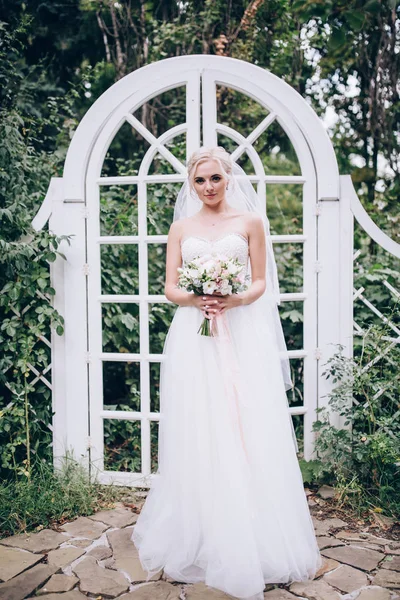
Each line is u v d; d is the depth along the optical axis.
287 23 5.56
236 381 2.58
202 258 2.53
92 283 3.58
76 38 5.97
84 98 6.14
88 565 2.63
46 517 3.13
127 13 5.78
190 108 3.44
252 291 2.68
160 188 4.68
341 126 5.95
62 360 3.61
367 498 3.24
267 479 2.55
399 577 2.50
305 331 3.58
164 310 4.52
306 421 3.61
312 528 2.67
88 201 3.55
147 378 3.57
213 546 2.50
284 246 5.18
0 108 4.34
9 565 2.63
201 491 2.58
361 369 3.46
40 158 4.62
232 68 3.44
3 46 4.66
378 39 5.35
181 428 2.67
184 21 5.69
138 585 2.48
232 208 2.80
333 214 3.53
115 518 3.14
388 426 3.39
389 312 4.14
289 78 5.73
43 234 3.47
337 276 3.55
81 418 3.60
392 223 5.04
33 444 3.63
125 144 6.02
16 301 3.55
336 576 2.52
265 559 2.48
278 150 6.14
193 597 2.38
